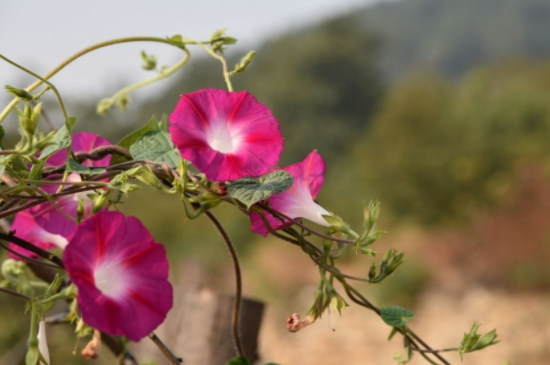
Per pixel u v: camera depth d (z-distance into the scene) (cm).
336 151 2728
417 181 1471
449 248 1269
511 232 1210
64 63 83
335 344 885
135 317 63
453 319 984
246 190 70
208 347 120
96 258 63
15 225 88
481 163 1441
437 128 1530
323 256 78
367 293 1093
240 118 73
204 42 93
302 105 2788
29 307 69
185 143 69
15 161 79
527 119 1511
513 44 5428
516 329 876
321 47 2853
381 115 1711
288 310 1104
